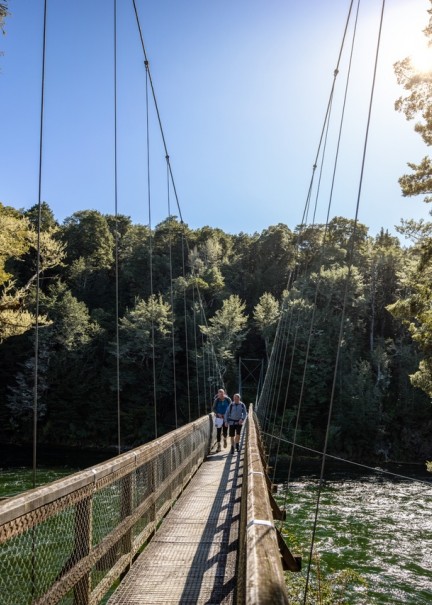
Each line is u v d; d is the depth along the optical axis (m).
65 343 44.81
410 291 47.91
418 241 16.75
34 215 65.19
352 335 45.34
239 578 2.05
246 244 81.12
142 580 3.62
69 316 45.41
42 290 53.81
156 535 4.84
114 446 43.50
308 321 41.81
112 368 46.09
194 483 7.74
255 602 1.19
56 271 60.91
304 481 24.25
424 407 40.47
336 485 23.12
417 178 13.98
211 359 47.06
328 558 12.05
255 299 65.81
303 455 36.84
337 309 48.28
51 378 44.50
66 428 44.00
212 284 61.06
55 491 2.27
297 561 5.26
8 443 42.97
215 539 4.71
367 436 39.88
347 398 41.09
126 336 48.16
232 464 9.85
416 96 12.70
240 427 11.53
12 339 45.22
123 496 3.69
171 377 47.06
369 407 40.09
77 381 44.72
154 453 4.78
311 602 8.27
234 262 72.50
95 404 44.41
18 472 25.50
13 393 44.84
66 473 25.05
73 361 45.34
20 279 48.69
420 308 13.89
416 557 12.37
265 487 2.83
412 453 39.69
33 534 2.18
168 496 5.80
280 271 68.00
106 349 47.25
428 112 12.41
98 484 2.92
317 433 40.19
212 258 72.56
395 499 19.80
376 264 51.31
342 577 10.16
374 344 47.88
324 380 41.69
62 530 2.51
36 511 2.12
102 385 45.06
